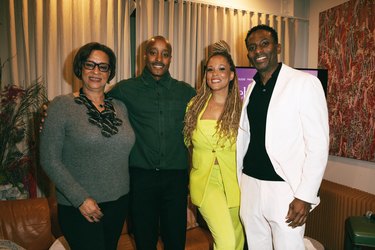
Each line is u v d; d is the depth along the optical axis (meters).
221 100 1.86
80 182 1.44
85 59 1.54
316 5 3.65
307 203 1.42
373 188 2.86
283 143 1.49
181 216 1.89
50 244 2.22
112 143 1.48
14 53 2.65
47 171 1.39
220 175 1.80
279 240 1.54
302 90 1.44
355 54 2.97
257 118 1.61
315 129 1.40
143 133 1.84
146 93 1.88
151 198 1.84
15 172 2.45
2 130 2.38
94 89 1.55
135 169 1.85
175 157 1.88
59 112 1.42
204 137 1.77
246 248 2.04
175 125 1.89
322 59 3.44
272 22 3.68
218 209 1.75
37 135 2.65
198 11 3.35
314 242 2.39
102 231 1.50
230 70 1.83
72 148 1.43
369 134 2.84
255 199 1.63
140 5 3.10
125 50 3.05
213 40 3.41
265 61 1.58
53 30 2.76
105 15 2.98
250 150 1.68
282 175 1.51
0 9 2.67
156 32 3.26
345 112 3.10
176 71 3.32
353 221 2.08
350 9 3.03
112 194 1.50
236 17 3.53
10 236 2.13
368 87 2.83
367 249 2.35
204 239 2.43
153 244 1.87
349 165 3.13
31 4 2.75
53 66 2.78
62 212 1.46
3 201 2.28
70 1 2.83
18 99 2.58
